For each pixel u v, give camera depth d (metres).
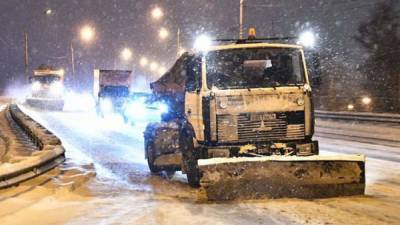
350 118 31.38
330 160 8.74
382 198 8.62
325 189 8.73
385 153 16.86
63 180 10.96
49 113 39.59
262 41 10.85
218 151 9.48
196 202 8.49
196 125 9.92
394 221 6.75
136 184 11.06
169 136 11.41
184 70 10.55
